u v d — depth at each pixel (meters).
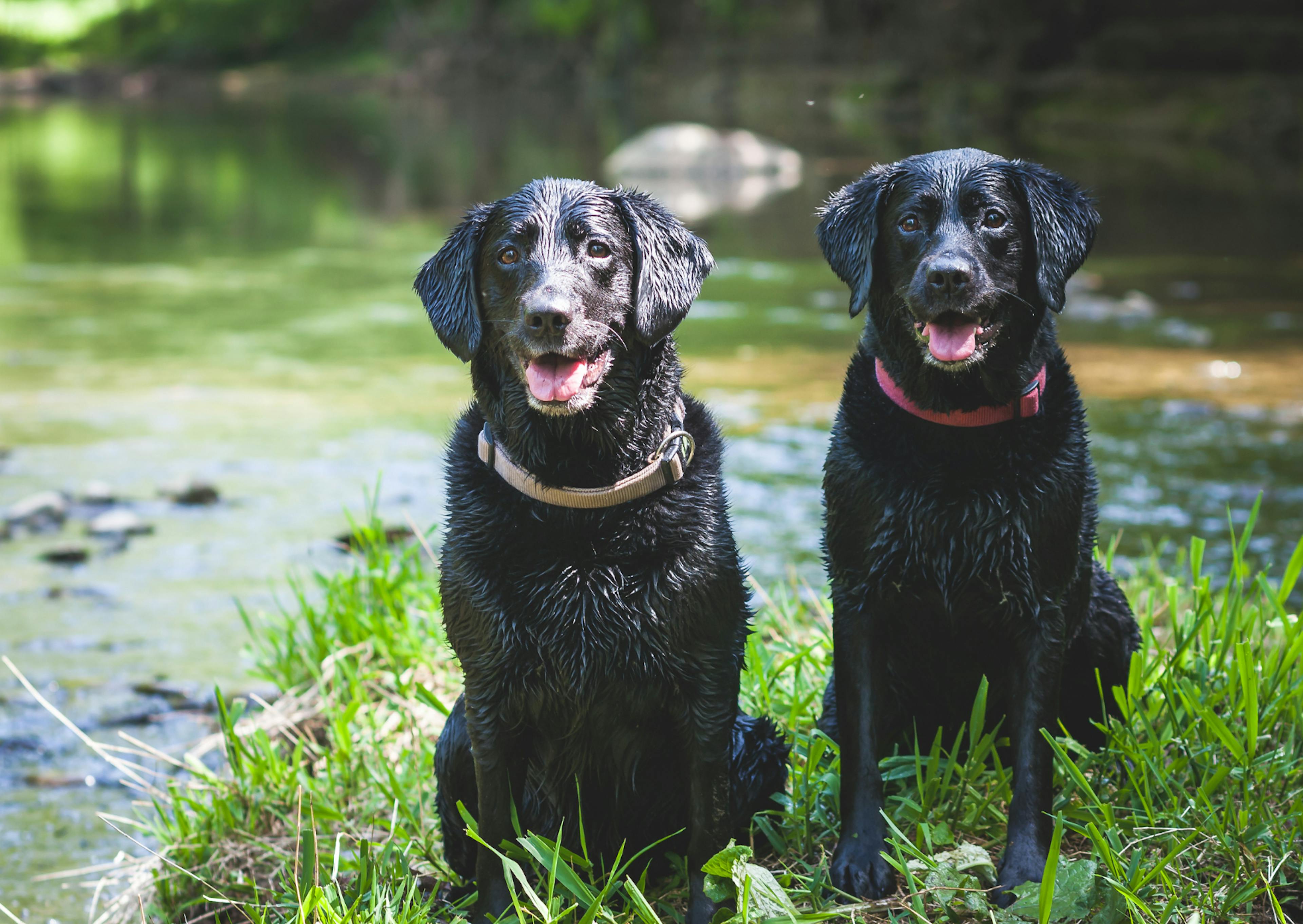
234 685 5.16
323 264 14.98
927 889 3.23
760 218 17.52
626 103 39.94
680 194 20.14
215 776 4.30
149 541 6.64
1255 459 7.40
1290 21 25.38
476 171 23.67
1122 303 11.45
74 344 10.83
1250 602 5.32
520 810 3.64
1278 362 9.51
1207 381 9.05
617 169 22.23
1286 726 3.87
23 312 12.21
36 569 6.32
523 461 3.25
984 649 3.57
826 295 12.52
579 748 3.41
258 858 3.90
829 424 8.27
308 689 4.85
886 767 3.65
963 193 3.32
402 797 3.97
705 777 3.31
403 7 58.28
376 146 29.56
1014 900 3.23
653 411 3.30
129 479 7.52
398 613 5.03
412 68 54.34
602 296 3.21
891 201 3.45
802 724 4.12
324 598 5.71
